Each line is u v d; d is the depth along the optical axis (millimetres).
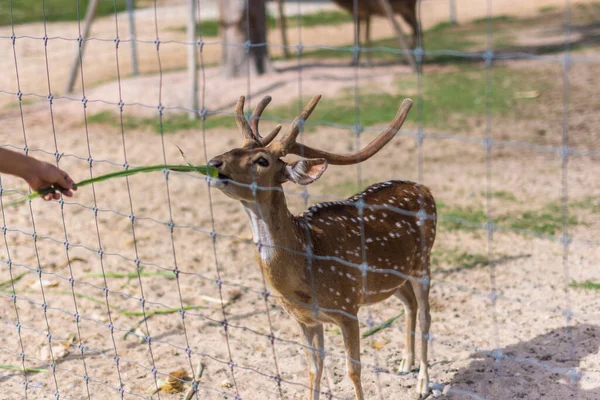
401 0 22438
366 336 8578
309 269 6457
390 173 14062
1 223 12273
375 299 7176
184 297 9773
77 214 12711
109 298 9781
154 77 21266
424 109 17984
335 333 8758
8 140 16906
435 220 7695
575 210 11875
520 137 15750
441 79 20656
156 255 11078
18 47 27078
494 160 14500
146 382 7871
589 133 15703
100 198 13445
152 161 15281
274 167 6184
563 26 26766
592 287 9383
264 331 8867
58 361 8344
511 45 24391
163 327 9031
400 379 7711
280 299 6633
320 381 7328
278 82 20234
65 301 9727
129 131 17422
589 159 14305
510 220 11609
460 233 11305
